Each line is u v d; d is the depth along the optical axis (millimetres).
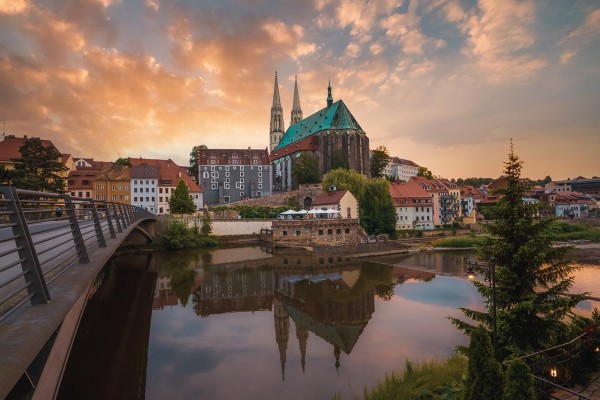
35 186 51219
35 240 18031
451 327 28078
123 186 98125
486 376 11078
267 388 18703
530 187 15875
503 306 15609
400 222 97875
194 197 104562
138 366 21203
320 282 44469
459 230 93938
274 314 31766
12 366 3996
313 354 23016
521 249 14945
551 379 14305
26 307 5859
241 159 128125
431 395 15695
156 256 61562
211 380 19531
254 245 76438
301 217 84000
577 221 109188
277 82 180875
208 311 32500
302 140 142375
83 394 16828
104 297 33156
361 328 28156
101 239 13156
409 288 41344
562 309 14695
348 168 127375
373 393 17172
